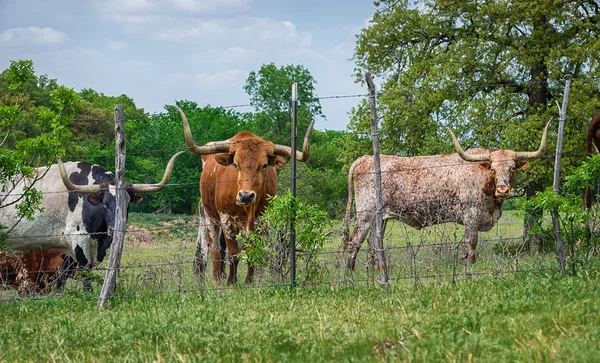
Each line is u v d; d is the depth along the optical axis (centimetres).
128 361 587
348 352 577
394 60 2188
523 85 1933
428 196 1372
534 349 519
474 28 2050
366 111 2050
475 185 1334
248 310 791
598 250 923
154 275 996
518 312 673
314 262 961
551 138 1719
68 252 1316
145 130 5641
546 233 916
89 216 1260
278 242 971
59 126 1112
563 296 716
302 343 610
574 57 1761
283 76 5975
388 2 2194
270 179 1147
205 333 650
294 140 978
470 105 1828
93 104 6575
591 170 882
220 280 1155
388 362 526
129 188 1059
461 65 1883
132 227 2877
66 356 603
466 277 927
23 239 1282
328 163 5528
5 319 828
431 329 610
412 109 1934
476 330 610
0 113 1130
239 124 6078
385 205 1403
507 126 1775
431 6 2109
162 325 694
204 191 1238
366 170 1416
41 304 918
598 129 1387
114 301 903
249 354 585
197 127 5597
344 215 1418
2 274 1155
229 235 1166
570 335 557
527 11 1816
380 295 837
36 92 5472
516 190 1858
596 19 1895
